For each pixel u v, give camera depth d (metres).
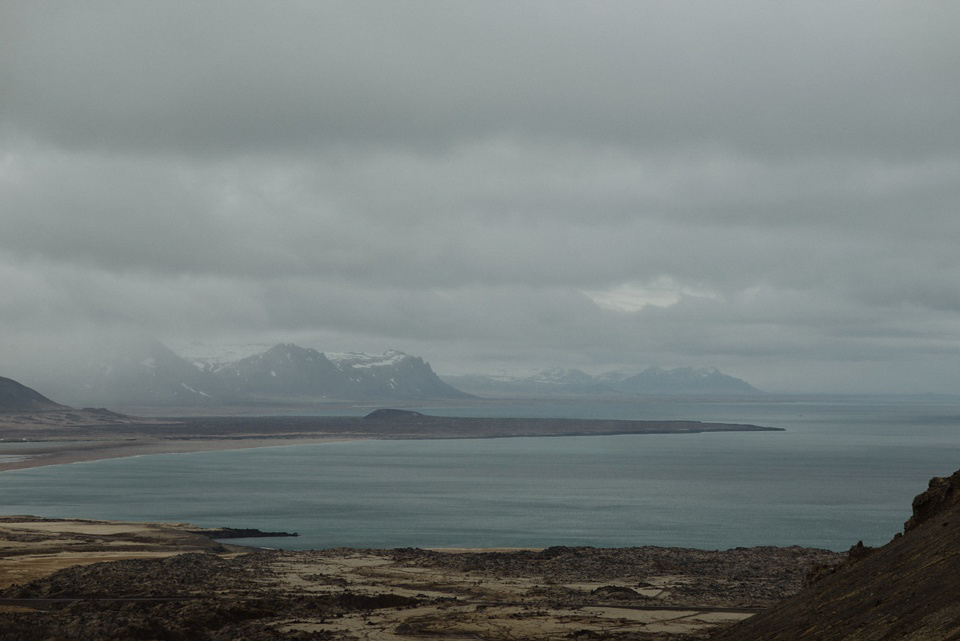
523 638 53.50
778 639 41.22
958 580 33.97
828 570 52.16
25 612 61.25
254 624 58.28
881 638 33.19
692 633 54.44
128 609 62.12
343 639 53.47
